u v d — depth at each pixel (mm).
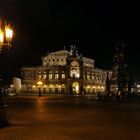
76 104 48375
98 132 16812
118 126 19453
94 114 28656
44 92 136875
